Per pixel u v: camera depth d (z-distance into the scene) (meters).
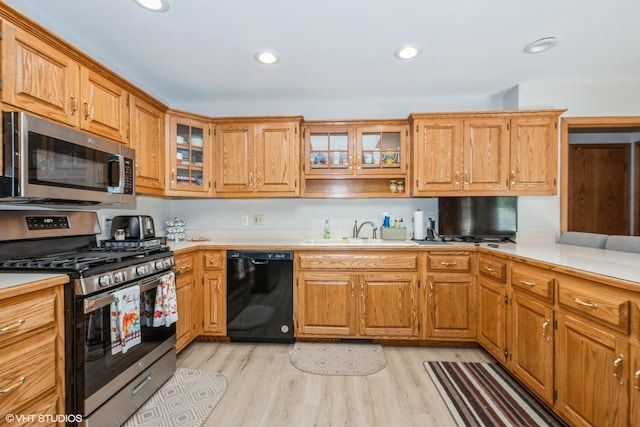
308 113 3.04
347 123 2.74
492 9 1.64
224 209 3.11
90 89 1.70
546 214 2.64
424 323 2.39
